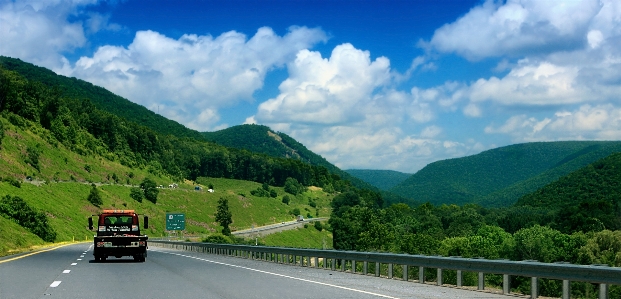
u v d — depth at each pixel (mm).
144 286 15641
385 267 25172
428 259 17688
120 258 32906
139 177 197750
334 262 24281
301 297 13352
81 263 26984
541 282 25703
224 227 166500
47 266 24000
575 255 76625
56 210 110688
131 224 30031
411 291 15227
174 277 18969
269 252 31547
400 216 186000
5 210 78750
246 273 21281
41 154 156125
